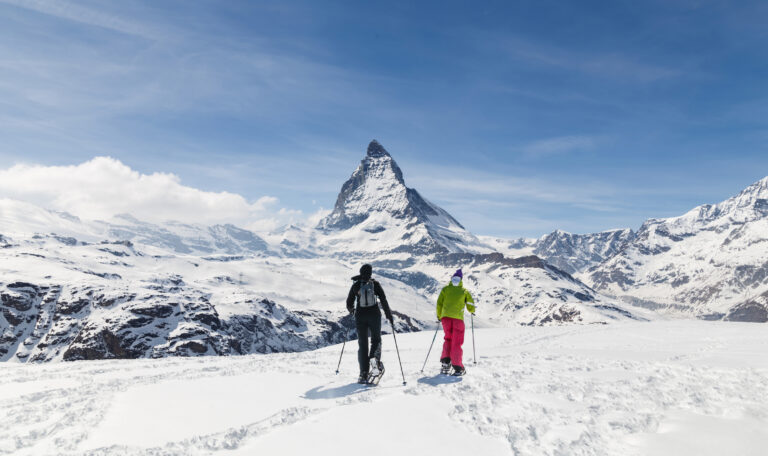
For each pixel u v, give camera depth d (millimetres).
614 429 6180
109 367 11258
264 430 6203
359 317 9305
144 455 5293
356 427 6270
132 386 8922
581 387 8508
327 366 11695
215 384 9125
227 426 6371
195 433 6078
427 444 5691
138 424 6449
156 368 11258
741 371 9383
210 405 7449
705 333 19594
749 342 15969
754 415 6559
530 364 11414
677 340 17594
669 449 5453
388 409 7082
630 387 8477
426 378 9703
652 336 19234
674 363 10898
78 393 8336
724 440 5664
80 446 5652
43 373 10477
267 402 7656
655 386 8516
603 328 23109
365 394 8094
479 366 11156
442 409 7117
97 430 6199
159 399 7852
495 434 6059
